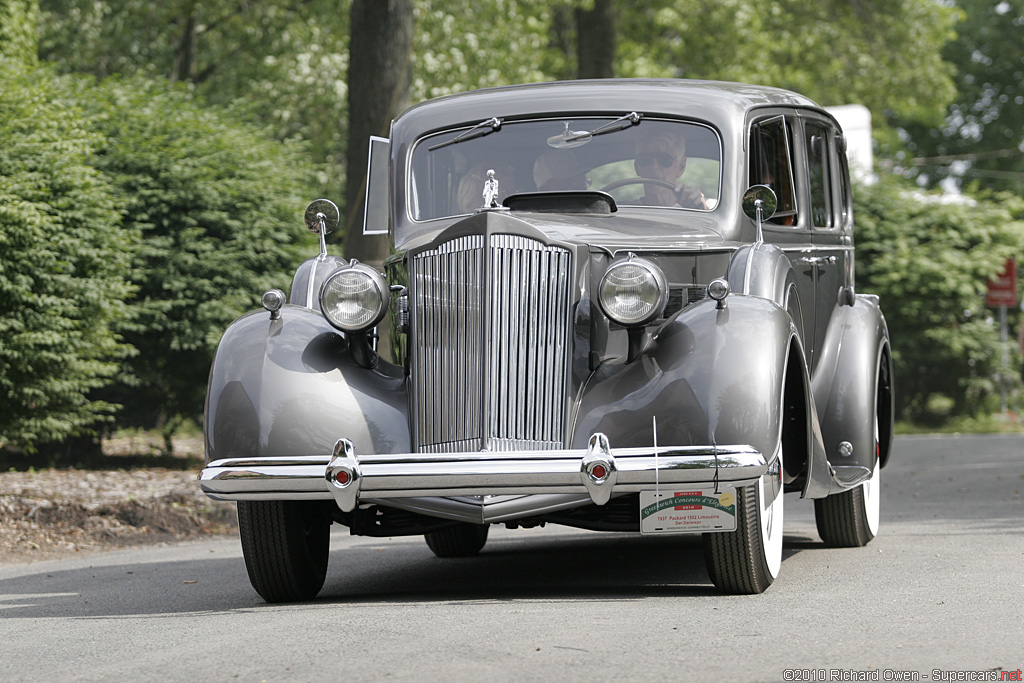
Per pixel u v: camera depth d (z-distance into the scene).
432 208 16.92
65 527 24.36
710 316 13.38
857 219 66.44
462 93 17.75
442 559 19.55
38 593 16.78
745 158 16.28
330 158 70.06
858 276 66.69
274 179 43.03
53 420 32.91
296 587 14.51
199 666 10.66
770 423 12.73
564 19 88.69
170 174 40.34
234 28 73.12
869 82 87.00
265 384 13.48
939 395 70.50
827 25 85.94
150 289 40.16
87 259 33.41
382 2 35.62
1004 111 127.06
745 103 16.81
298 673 10.16
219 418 13.41
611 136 16.58
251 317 14.38
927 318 66.31
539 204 15.82
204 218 40.44
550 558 18.98
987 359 67.56
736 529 13.02
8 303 31.20
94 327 33.72
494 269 13.34
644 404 12.98
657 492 12.77
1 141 32.50
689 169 16.27
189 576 18.19
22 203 30.27
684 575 16.25
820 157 19.02
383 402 13.77
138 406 41.81
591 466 12.42
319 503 14.95
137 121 42.09
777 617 12.25
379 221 17.94
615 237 14.46
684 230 15.32
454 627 12.00
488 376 13.20
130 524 25.14
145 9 68.75
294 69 66.00
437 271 13.72
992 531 20.11
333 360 13.89
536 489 12.61
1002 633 11.30
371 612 13.19
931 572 15.53
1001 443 51.09
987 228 66.12
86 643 12.21
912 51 86.06
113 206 35.41
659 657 10.38
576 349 13.47
